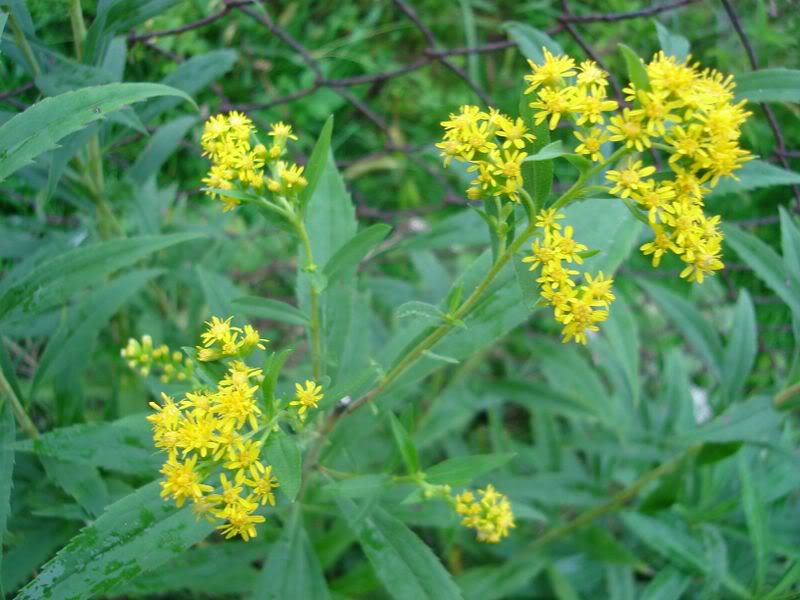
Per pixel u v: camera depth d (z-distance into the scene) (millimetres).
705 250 126
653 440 269
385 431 292
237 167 143
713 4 238
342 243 188
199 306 261
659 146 123
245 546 202
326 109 406
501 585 262
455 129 129
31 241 233
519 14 425
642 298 383
